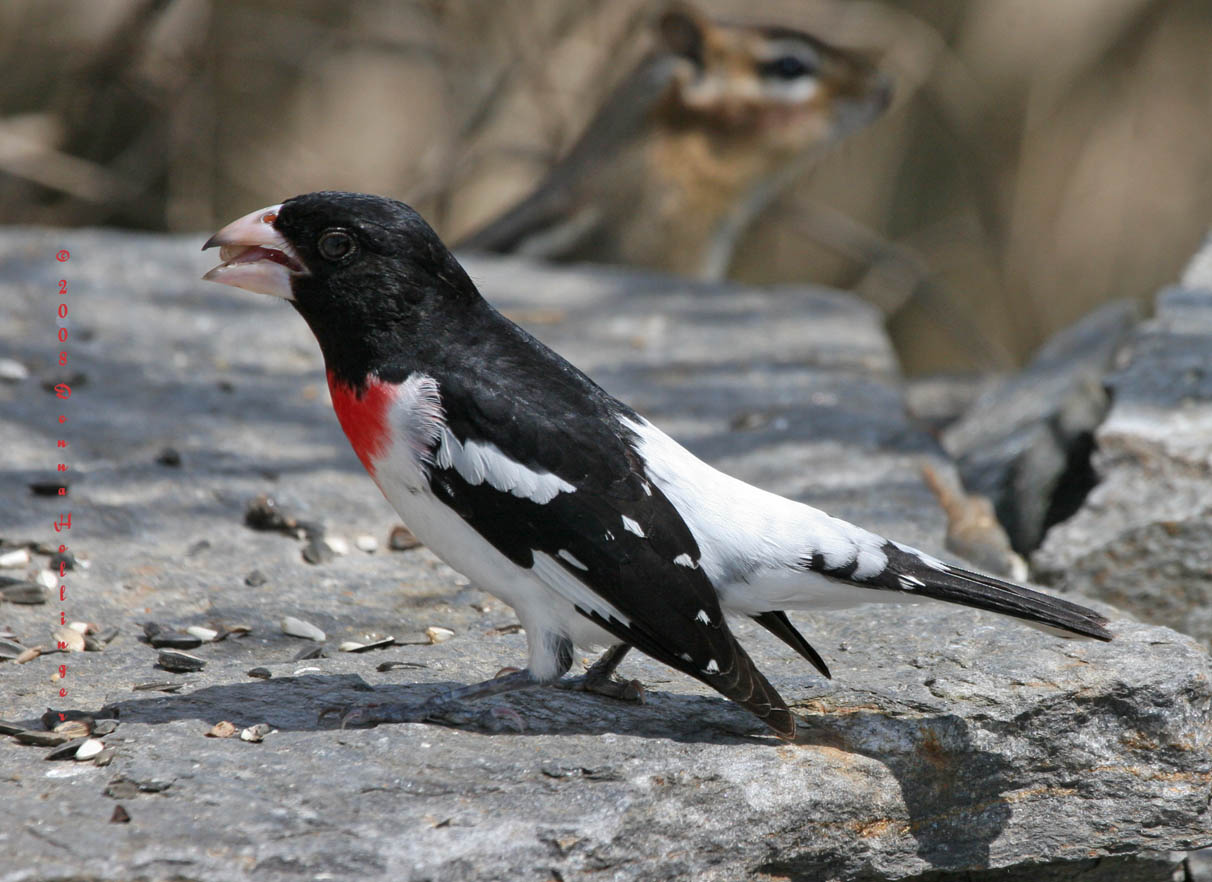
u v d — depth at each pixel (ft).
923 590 21.63
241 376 39.91
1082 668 23.77
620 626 21.63
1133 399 35.99
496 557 22.13
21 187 69.46
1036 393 41.06
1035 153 77.10
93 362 39.50
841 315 48.19
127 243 48.75
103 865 18.75
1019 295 76.95
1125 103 77.00
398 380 22.34
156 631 26.48
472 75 71.46
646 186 60.44
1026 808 23.21
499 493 21.80
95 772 20.93
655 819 20.70
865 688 23.67
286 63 73.15
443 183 68.59
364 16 74.33
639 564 21.43
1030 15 76.48
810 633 26.27
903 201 77.92
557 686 24.02
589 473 21.76
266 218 22.71
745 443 36.63
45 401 36.60
